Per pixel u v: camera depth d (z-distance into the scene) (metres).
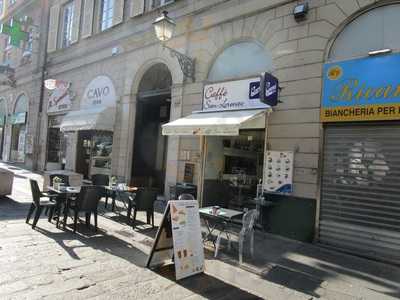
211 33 9.48
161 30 8.69
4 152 23.05
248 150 9.21
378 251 6.03
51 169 16.84
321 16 7.12
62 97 16.28
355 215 6.37
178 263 4.59
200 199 9.11
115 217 8.09
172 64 10.54
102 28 14.12
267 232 7.53
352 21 6.76
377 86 6.19
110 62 13.41
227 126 7.14
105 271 4.66
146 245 5.98
